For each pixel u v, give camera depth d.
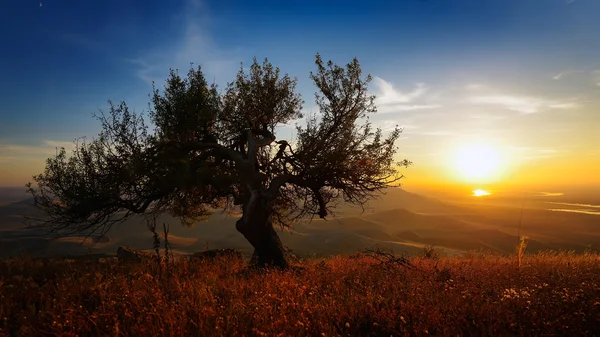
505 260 12.99
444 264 12.16
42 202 12.79
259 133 15.62
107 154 13.18
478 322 5.34
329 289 7.67
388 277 8.51
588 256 13.83
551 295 6.55
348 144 14.13
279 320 5.13
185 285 7.36
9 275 8.72
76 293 6.91
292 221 17.39
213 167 14.62
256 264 12.27
